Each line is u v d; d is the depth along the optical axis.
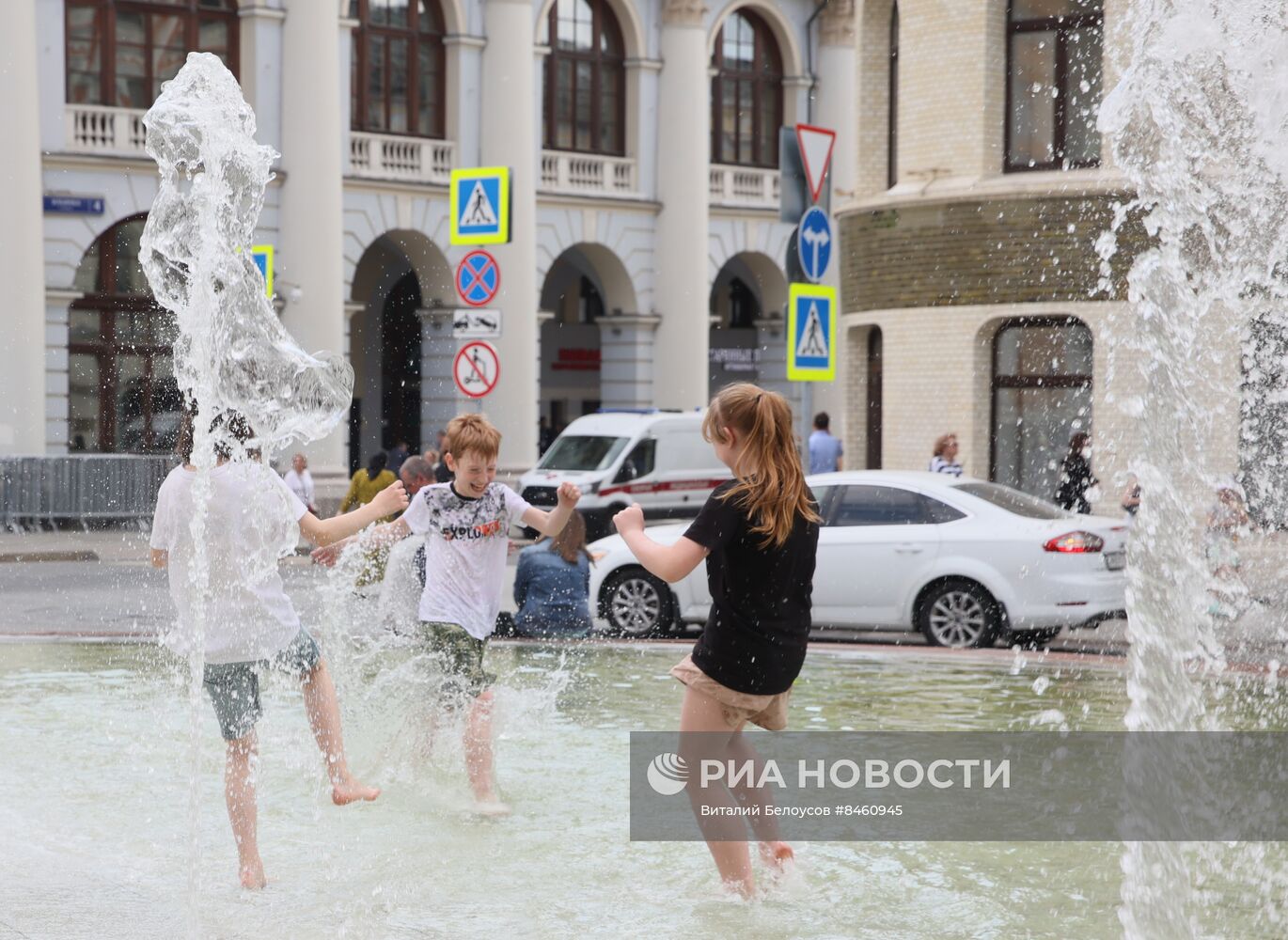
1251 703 10.26
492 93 39.66
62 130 33.34
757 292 48.34
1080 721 9.69
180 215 7.32
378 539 7.68
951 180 23.20
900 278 23.83
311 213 35.84
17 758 8.46
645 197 43.47
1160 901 5.68
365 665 10.59
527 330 40.16
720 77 45.12
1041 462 22.91
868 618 14.94
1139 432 6.44
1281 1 7.19
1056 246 22.36
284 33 35.72
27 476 31.30
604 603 15.52
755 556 5.82
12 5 31.75
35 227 32.28
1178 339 6.61
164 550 6.43
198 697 6.20
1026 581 14.47
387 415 42.66
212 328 7.09
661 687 10.77
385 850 6.71
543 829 7.05
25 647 12.82
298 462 30.02
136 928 5.61
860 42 25.09
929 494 14.98
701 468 30.77
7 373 31.95
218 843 6.82
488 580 7.75
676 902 5.98
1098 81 22.31
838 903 5.96
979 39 22.86
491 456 7.68
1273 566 11.16
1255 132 7.27
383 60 38.53
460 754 8.01
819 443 25.25
